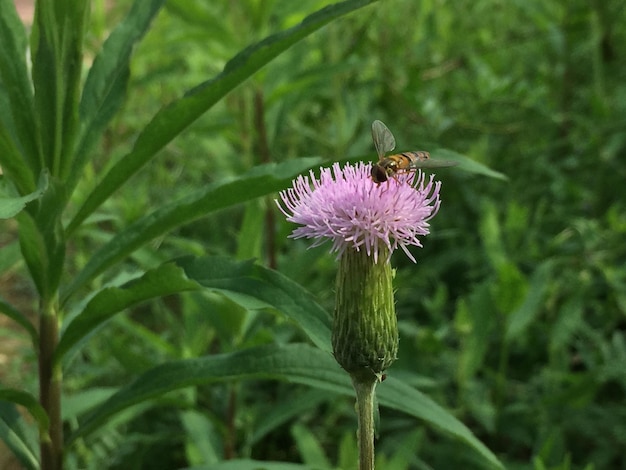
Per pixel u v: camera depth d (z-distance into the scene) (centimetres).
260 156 28
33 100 13
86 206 14
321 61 35
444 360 23
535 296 22
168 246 35
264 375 14
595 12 34
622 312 26
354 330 11
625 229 26
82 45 13
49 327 14
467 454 22
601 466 22
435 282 29
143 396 14
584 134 33
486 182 33
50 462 15
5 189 13
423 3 38
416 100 32
